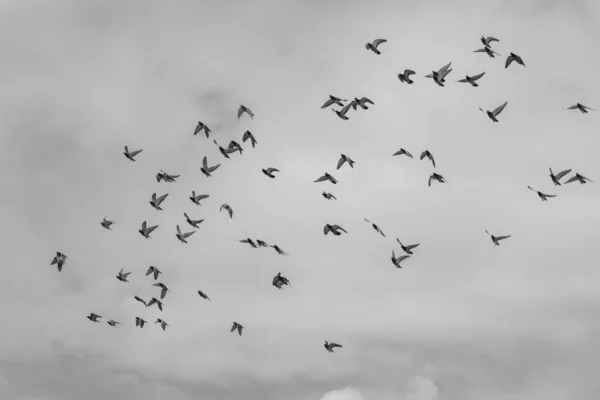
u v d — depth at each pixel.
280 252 85.00
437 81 75.62
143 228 87.50
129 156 86.06
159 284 93.62
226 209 86.50
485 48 75.31
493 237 89.00
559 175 79.50
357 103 79.94
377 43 76.88
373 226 82.06
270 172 85.06
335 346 87.56
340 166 84.38
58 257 87.94
